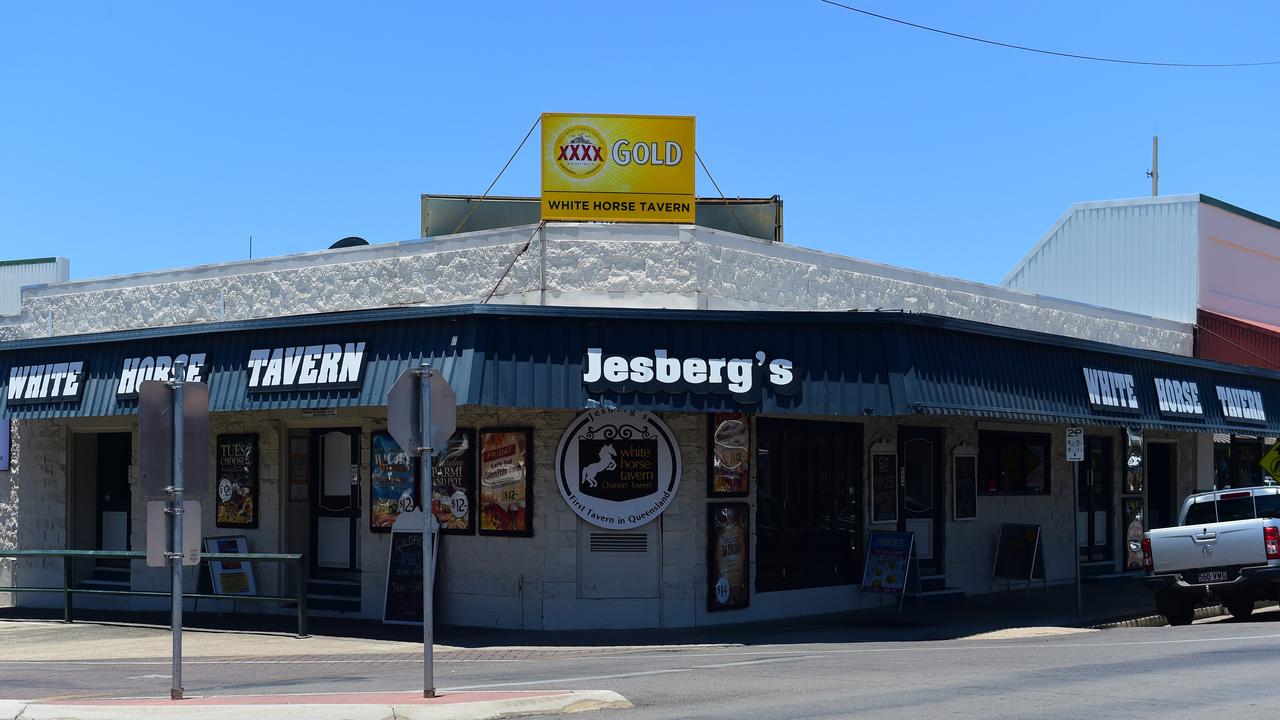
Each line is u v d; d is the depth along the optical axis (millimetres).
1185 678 11273
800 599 19062
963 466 22609
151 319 21594
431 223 22016
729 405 16047
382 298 19062
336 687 11875
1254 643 14461
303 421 20359
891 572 19734
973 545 22703
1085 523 26094
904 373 16234
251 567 20234
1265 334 28203
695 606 17469
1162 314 30266
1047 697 10203
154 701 10742
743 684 11539
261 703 10227
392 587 18250
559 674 12703
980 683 11234
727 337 16281
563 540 17344
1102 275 31219
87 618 20547
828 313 16359
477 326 15711
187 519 10883
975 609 20359
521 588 17406
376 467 19172
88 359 19578
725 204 22688
